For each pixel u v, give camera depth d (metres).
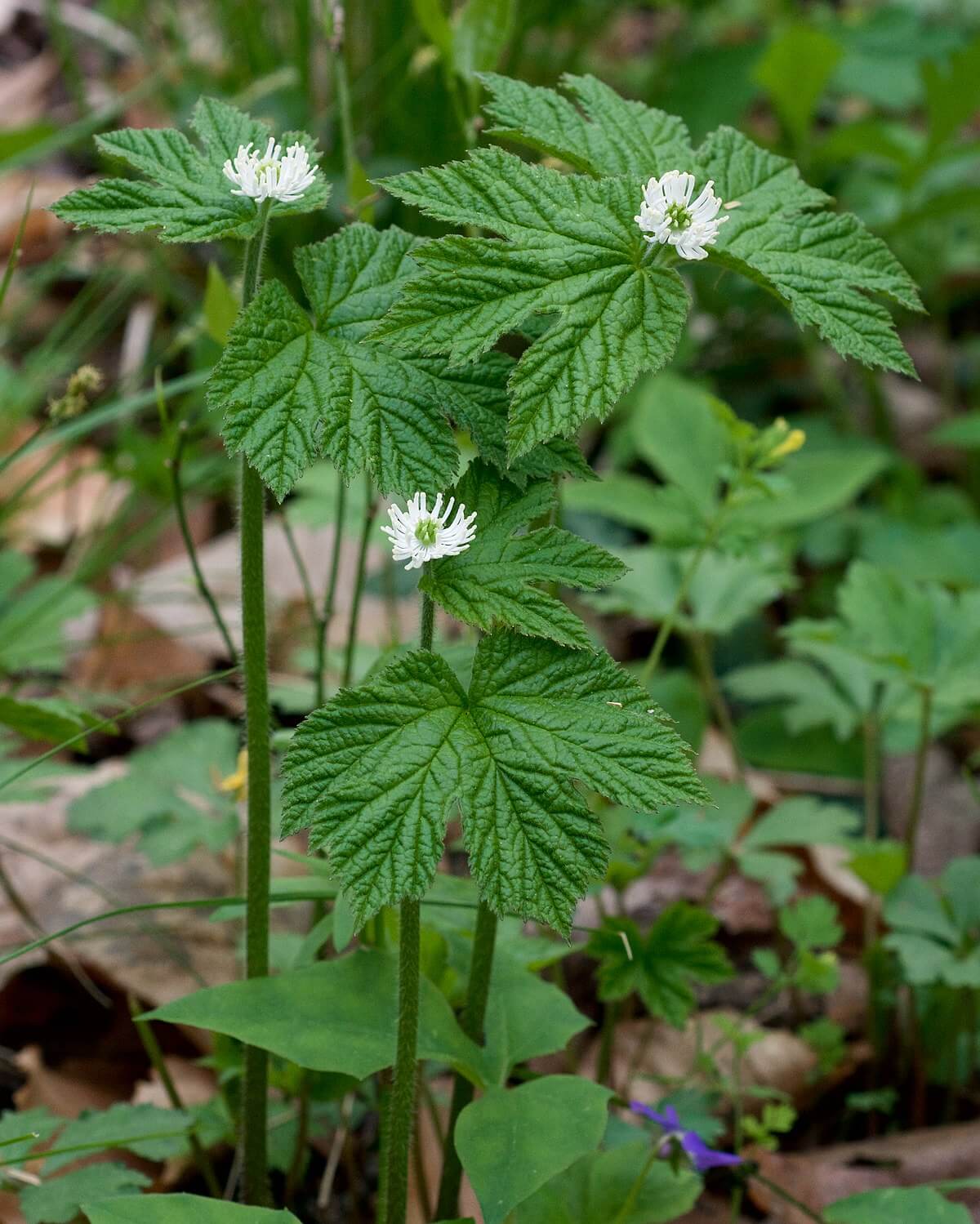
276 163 0.65
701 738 1.00
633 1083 0.83
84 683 1.11
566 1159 0.66
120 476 1.10
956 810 1.06
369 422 0.65
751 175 0.67
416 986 0.66
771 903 0.93
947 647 0.88
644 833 0.79
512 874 0.63
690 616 0.99
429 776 0.63
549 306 0.64
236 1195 0.79
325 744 0.63
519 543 0.65
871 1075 0.85
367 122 1.28
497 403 0.66
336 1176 0.80
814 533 1.29
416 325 0.63
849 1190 0.78
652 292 0.64
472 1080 0.69
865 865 0.81
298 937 0.79
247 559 0.68
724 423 0.82
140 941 0.84
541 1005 0.71
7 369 1.21
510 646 0.65
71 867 0.87
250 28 1.33
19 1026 0.84
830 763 1.10
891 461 1.38
